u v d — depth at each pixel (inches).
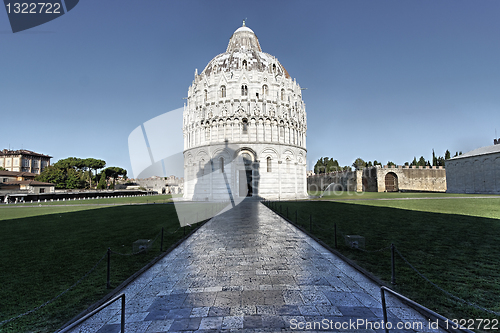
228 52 2667.3
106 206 1748.3
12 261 478.3
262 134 2241.6
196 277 395.5
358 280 372.2
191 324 266.7
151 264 454.9
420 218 893.8
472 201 1653.5
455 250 494.3
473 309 279.3
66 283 376.2
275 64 2544.3
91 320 278.1
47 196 2738.7
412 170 3577.8
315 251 525.0
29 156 5398.6
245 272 411.5
